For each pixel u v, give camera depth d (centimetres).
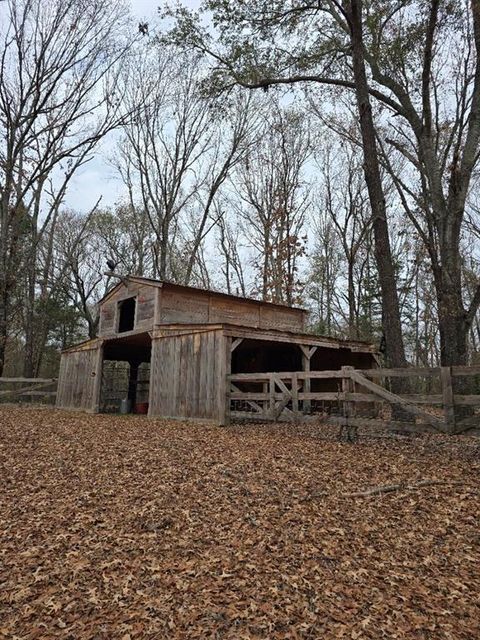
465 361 1126
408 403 718
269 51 1376
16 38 1758
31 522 469
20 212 2050
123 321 1747
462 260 2458
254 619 301
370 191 1079
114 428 1035
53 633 291
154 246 2956
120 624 299
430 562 372
